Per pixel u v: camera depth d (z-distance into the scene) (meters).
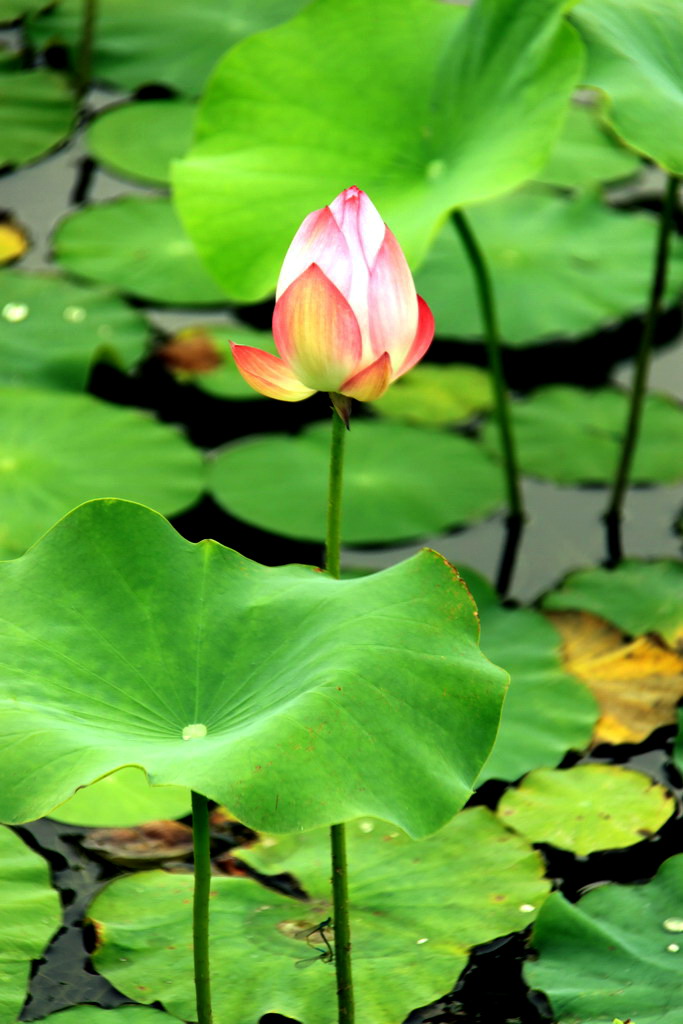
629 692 3.51
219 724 3.13
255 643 3.17
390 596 3.18
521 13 3.56
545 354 4.35
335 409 3.21
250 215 3.56
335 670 3.13
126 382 3.96
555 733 3.47
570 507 3.74
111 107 5.44
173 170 3.60
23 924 3.29
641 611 3.60
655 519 3.73
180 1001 3.25
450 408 4.03
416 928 3.30
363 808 3.08
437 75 3.60
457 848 3.37
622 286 4.42
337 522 3.23
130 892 3.33
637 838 3.38
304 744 3.09
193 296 4.29
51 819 3.38
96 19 5.94
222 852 3.37
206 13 5.91
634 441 3.73
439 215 3.48
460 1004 3.25
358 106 3.61
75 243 4.52
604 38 3.52
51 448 3.71
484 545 3.69
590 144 5.38
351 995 3.24
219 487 3.71
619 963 3.27
